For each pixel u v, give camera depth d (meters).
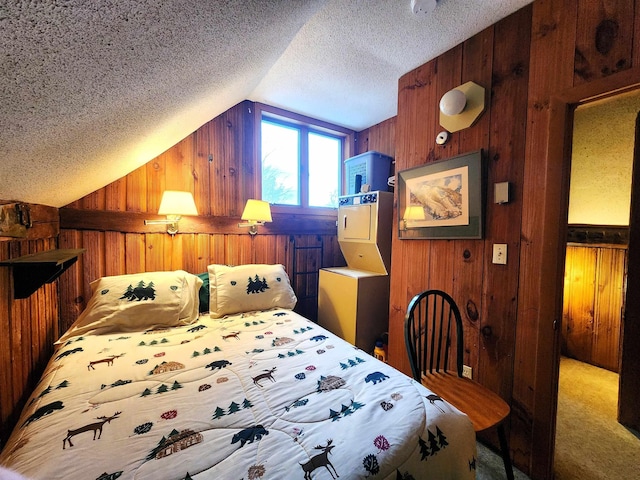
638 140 1.69
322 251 3.14
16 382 1.24
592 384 2.27
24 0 0.37
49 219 1.64
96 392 1.03
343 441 0.80
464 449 0.92
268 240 2.78
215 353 1.38
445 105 1.68
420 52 1.82
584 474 1.41
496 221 1.56
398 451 0.79
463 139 1.70
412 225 2.00
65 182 1.40
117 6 0.48
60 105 0.70
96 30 0.51
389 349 2.21
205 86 1.32
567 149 1.33
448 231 1.77
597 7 1.19
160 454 0.75
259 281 2.19
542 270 1.38
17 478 0.67
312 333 1.66
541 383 1.38
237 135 2.56
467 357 1.69
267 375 1.17
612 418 1.85
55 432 0.82
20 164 0.89
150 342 1.49
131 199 2.12
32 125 0.71
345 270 2.80
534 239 1.41
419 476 0.79
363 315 2.45
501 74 1.53
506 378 1.52
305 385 1.10
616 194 2.45
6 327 1.15
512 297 1.50
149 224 2.18
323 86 2.31
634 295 1.74
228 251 2.54
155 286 1.83
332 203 3.34
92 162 1.35
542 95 1.37
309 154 3.13
